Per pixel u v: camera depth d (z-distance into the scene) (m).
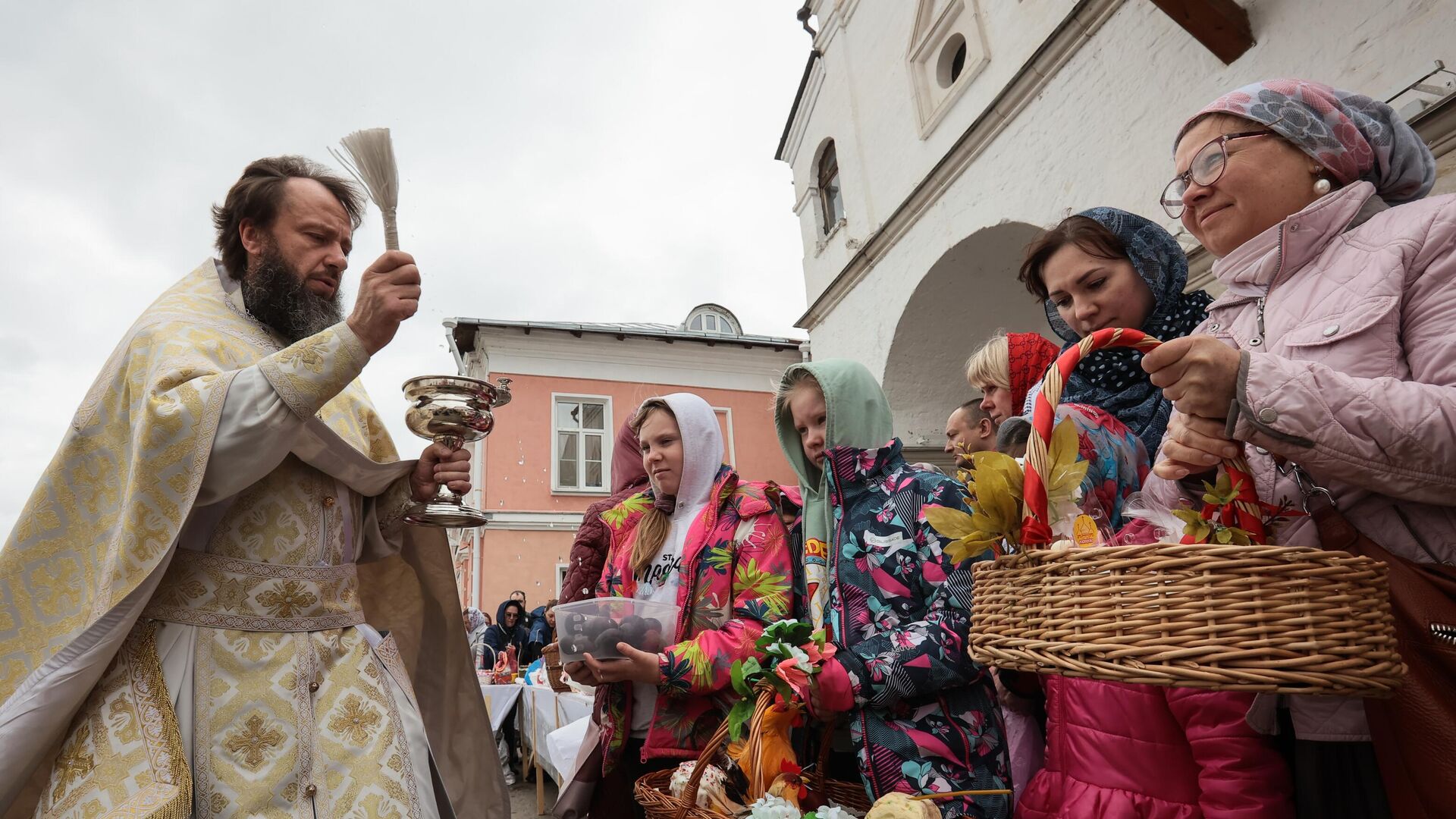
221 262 1.84
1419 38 3.28
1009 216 5.96
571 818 2.22
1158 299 1.77
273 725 1.42
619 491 3.55
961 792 1.33
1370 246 1.19
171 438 1.34
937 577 1.57
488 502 15.00
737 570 2.02
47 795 1.32
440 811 1.70
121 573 1.32
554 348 15.97
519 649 9.15
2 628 1.42
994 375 2.51
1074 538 1.17
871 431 2.00
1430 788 0.96
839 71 8.85
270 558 1.53
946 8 6.87
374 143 1.59
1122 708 1.33
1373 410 1.01
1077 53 5.27
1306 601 0.90
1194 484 1.34
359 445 1.87
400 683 1.71
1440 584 1.01
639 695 2.12
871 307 8.01
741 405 16.84
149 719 1.34
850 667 1.45
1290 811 1.18
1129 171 4.85
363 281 1.44
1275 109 1.28
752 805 1.36
